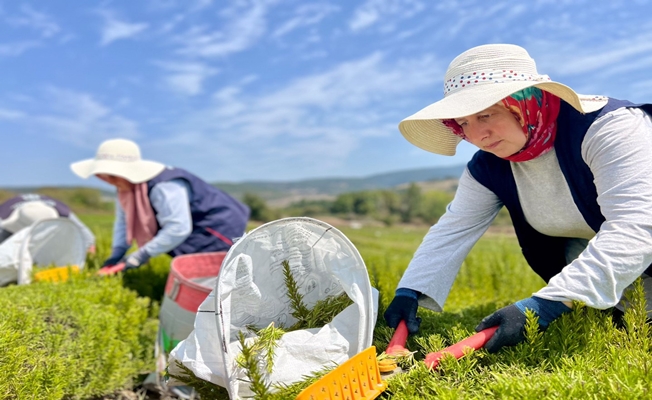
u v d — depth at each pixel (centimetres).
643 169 220
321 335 221
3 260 486
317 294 241
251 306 224
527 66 237
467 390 210
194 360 206
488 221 293
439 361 224
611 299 218
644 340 237
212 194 535
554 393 192
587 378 204
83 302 374
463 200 289
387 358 229
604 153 227
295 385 201
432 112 226
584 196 249
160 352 396
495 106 230
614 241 217
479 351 231
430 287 271
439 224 290
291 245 225
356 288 225
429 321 285
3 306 325
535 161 255
